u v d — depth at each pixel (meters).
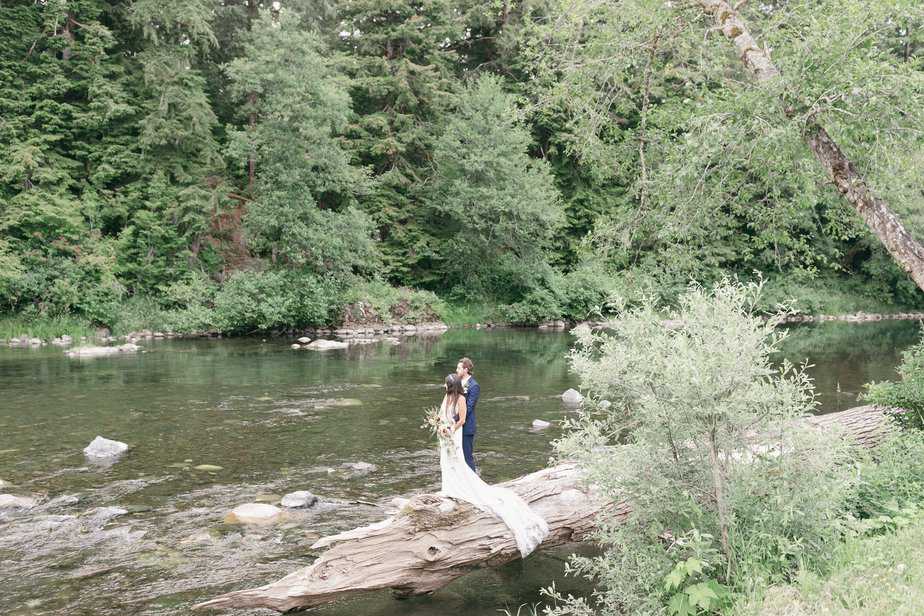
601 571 5.02
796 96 7.34
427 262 38.78
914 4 6.91
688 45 9.87
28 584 5.70
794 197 9.08
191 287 29.19
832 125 7.33
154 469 9.22
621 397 4.92
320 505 7.82
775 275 43.12
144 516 7.41
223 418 12.40
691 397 4.35
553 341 28.02
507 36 38.03
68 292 26.00
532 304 36.81
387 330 31.62
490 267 37.69
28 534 6.86
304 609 5.26
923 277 7.25
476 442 10.91
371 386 15.91
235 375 17.48
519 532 5.77
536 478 6.83
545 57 10.37
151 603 5.35
